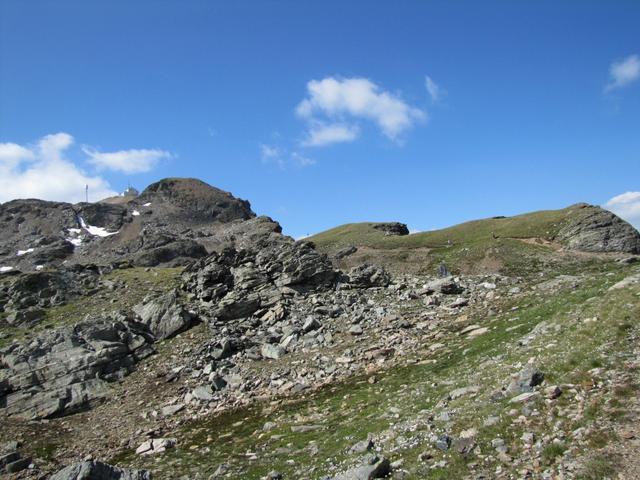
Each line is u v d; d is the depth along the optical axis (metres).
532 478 16.58
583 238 99.69
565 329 28.03
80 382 44.41
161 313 55.03
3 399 42.78
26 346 48.59
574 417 18.92
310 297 61.03
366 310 55.94
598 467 15.80
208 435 33.44
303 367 43.09
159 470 27.50
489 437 19.66
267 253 68.81
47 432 37.91
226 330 52.97
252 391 40.44
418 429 22.72
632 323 24.27
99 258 174.88
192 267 69.06
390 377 35.41
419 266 108.88
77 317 56.81
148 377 45.69
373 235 162.12
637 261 82.75
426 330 46.28
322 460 23.39
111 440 35.78
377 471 19.58
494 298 52.88
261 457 26.62
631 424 17.44
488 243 108.50
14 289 62.28
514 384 22.73
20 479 30.72
